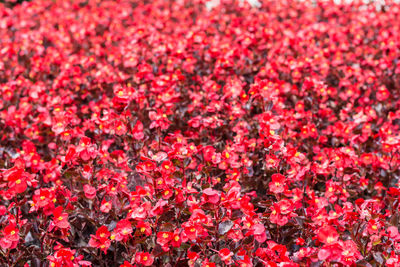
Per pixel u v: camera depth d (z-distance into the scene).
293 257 2.60
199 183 3.32
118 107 3.48
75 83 4.70
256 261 2.76
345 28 6.21
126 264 2.60
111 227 2.92
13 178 2.65
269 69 4.66
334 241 2.33
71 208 2.91
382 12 7.46
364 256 2.76
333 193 3.26
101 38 6.19
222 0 7.75
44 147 4.23
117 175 3.02
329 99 4.96
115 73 4.89
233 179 3.13
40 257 2.86
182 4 8.12
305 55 5.38
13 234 2.66
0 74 5.27
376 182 3.72
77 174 3.10
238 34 5.64
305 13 7.44
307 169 3.30
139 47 4.96
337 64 5.17
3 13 6.79
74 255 2.93
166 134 4.16
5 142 4.13
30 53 5.78
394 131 4.46
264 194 3.66
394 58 5.21
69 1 8.60
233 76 4.77
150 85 4.45
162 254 2.66
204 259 2.71
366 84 5.19
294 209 2.98
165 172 2.79
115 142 4.18
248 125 4.03
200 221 2.55
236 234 2.68
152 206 2.76
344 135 3.99
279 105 3.93
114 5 8.17
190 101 4.53
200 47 5.14
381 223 2.82
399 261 2.51
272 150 3.17
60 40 6.11
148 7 7.59
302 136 3.96
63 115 3.53
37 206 2.78
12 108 4.14
